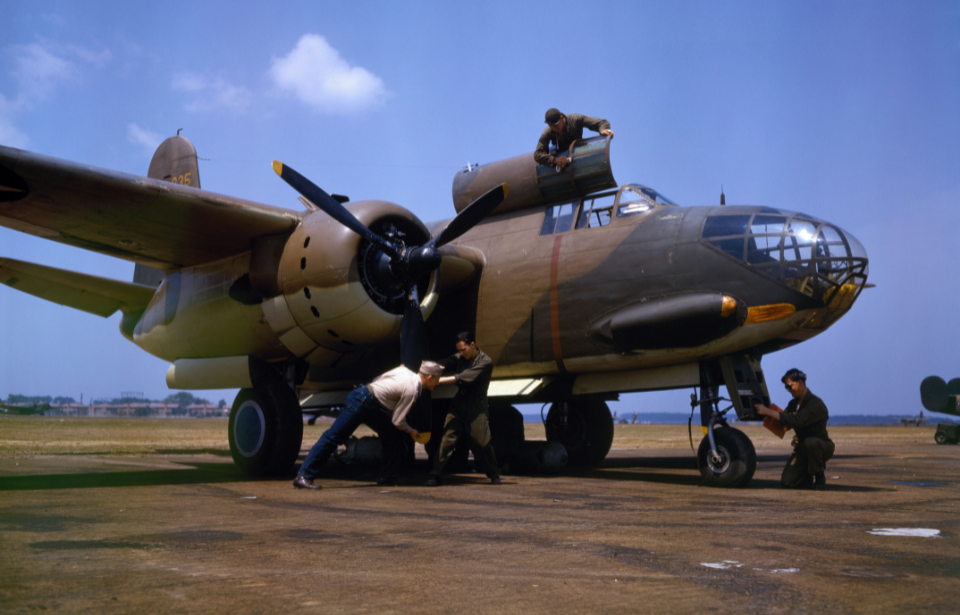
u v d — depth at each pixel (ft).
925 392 65.57
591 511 16.74
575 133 29.27
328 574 9.55
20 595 8.29
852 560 10.61
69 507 17.12
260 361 28.71
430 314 30.32
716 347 24.11
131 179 22.80
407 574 9.58
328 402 34.55
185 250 28.91
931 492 21.74
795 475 23.26
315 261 25.48
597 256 27.04
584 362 27.48
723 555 10.99
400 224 27.04
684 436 98.94
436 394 30.81
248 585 8.87
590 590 8.68
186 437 75.36
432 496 20.34
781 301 23.13
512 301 29.14
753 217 24.36
